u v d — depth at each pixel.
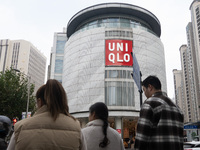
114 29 37.53
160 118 2.42
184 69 150.25
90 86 35.16
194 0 121.00
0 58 138.38
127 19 39.69
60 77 54.28
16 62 136.25
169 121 2.42
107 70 35.38
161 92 2.74
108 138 2.99
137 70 9.22
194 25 118.12
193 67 131.75
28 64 138.00
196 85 128.50
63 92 2.07
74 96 36.19
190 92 142.25
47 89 2.01
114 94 34.06
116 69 35.31
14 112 26.94
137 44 37.19
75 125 1.95
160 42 41.66
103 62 35.84
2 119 2.90
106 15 39.84
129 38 37.09
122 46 36.38
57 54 56.19
